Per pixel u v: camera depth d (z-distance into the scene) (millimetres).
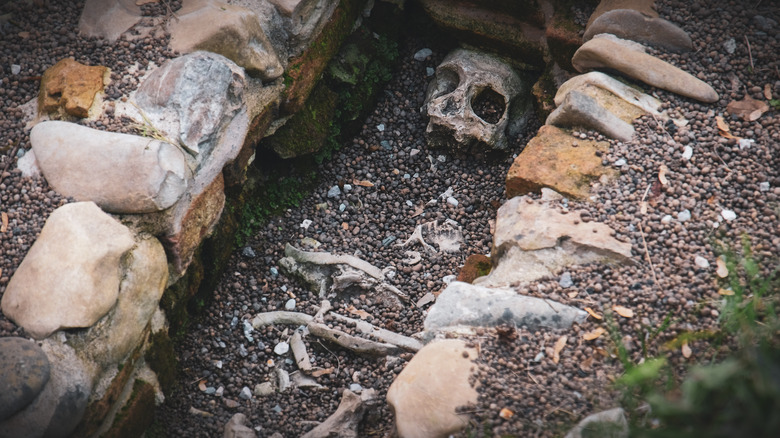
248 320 1576
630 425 1276
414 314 1583
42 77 1506
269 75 1565
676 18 1587
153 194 1403
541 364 1361
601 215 1456
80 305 1334
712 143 1506
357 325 1543
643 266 1416
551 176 1492
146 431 1452
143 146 1409
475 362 1355
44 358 1312
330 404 1508
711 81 1556
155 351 1455
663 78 1546
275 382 1530
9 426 1292
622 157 1503
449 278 1613
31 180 1428
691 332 1355
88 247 1353
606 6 1617
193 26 1523
